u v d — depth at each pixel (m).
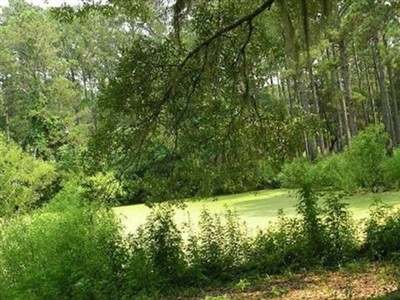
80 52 41.78
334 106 34.06
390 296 5.62
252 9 7.58
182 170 8.13
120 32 37.81
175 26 6.72
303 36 7.16
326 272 7.66
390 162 16.70
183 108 7.55
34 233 8.54
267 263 8.20
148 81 7.27
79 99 38.97
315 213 8.38
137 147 7.49
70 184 10.28
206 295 7.31
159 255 8.14
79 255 7.90
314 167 18.86
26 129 36.16
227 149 8.16
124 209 23.48
